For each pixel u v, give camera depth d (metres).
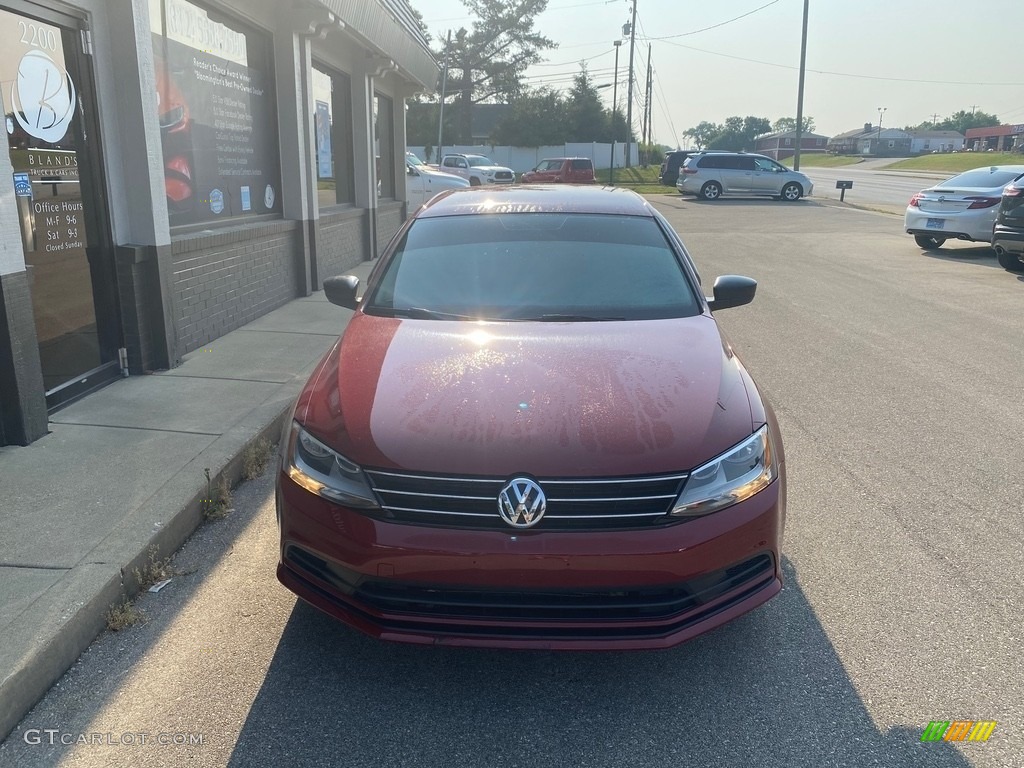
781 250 15.66
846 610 3.42
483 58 60.28
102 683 2.90
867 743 2.64
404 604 2.77
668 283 4.11
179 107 6.95
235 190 8.16
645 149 61.34
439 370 3.21
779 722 2.75
